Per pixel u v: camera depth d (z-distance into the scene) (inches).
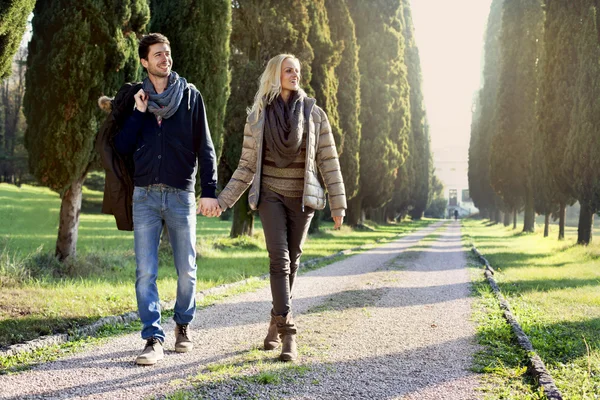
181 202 148.0
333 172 156.1
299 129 144.9
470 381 130.8
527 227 1190.3
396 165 1328.7
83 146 306.5
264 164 149.1
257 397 115.4
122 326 189.0
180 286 151.7
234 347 160.1
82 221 1120.2
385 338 179.0
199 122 151.2
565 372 141.9
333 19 948.6
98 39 308.3
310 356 151.6
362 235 1055.6
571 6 682.8
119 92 147.6
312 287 312.0
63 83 297.9
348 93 967.6
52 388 118.1
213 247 564.7
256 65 633.6
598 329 201.5
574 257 540.1
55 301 218.8
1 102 1785.2
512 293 297.7
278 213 148.3
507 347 165.9
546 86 713.6
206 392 117.2
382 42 1270.9
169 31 429.1
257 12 653.3
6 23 205.8
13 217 800.9
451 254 616.4
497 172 1190.9
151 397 112.7
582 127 614.5
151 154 145.3
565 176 655.1
